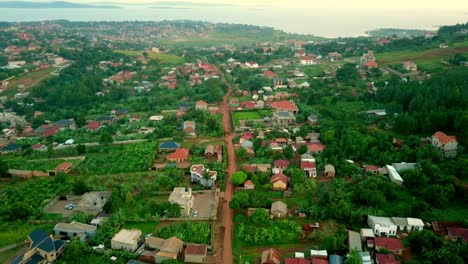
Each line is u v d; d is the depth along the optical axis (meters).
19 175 145.00
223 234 104.81
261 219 106.00
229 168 145.38
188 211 113.62
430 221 104.31
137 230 102.44
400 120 159.38
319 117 192.00
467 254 87.62
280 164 140.25
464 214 107.12
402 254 93.38
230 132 187.12
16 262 89.56
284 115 192.75
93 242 99.88
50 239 96.12
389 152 140.88
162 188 129.12
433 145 142.88
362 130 160.50
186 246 97.38
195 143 174.12
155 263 93.19
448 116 150.62
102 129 195.38
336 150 147.12
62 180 137.38
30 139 186.25
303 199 120.50
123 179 138.25
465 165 121.38
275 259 90.31
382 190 116.94
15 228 108.62
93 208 116.56
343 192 117.69
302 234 101.12
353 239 95.75
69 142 178.12
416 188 119.56
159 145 167.88
